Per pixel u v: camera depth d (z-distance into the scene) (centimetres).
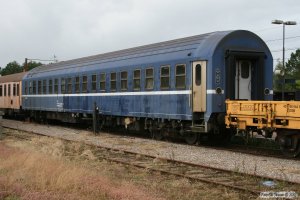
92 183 904
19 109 3584
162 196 875
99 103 2388
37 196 800
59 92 2869
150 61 1961
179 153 1534
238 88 1730
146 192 885
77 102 2628
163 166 1252
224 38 1664
